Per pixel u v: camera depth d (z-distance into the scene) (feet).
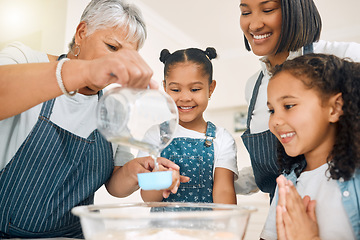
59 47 8.77
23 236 3.50
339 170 2.67
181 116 4.44
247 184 4.62
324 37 12.93
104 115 2.41
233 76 14.60
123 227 1.83
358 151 2.63
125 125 2.34
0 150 3.42
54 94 2.75
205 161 4.35
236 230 1.94
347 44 3.59
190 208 2.47
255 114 4.17
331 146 2.89
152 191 4.10
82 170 3.71
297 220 2.48
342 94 2.80
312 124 2.77
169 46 13.00
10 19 9.39
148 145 2.51
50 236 3.64
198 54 4.63
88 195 3.79
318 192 2.81
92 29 3.61
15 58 3.59
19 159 3.40
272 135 3.79
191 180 4.31
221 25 12.73
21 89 2.67
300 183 3.02
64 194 3.59
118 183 3.93
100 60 2.53
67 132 3.59
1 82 2.66
